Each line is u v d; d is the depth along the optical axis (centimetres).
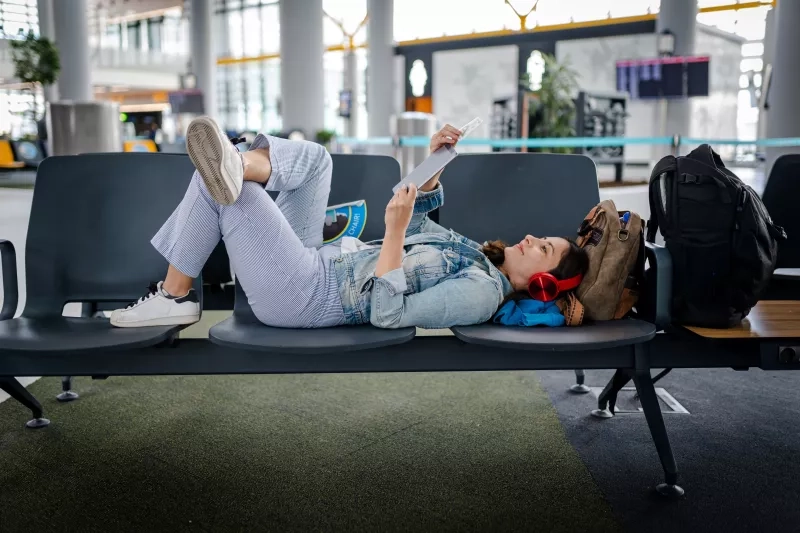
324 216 208
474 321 178
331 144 1229
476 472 195
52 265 211
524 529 163
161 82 2805
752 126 1802
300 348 155
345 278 181
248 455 205
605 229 188
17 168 1490
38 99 2017
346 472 194
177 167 221
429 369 179
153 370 178
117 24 2894
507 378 281
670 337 183
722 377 282
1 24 2059
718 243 173
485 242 221
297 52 1302
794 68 745
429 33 1966
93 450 208
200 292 202
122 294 213
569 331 171
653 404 182
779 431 226
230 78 2583
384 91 1638
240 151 183
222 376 279
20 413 239
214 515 170
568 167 243
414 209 211
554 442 216
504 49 1836
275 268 174
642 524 166
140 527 164
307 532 162
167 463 199
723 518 169
